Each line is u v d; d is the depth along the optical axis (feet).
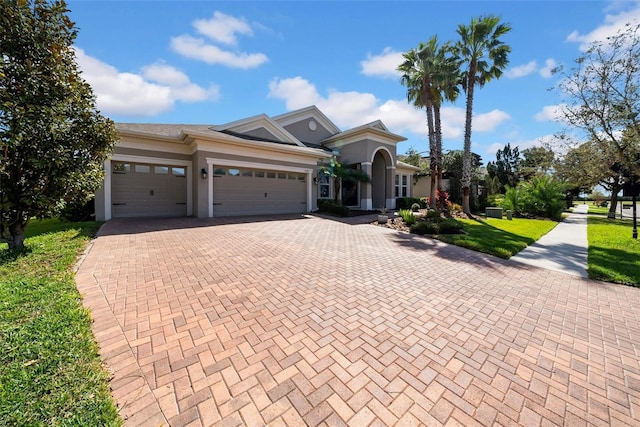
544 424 6.25
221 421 6.11
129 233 27.73
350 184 65.51
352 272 17.22
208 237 26.45
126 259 18.48
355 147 62.59
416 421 6.24
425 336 9.93
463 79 54.08
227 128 46.62
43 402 6.19
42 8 17.37
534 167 73.97
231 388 7.11
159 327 10.03
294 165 50.37
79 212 38.40
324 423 6.13
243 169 44.70
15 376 6.91
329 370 7.91
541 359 8.77
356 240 27.63
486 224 43.29
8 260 17.06
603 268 18.75
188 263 17.94
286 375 7.64
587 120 38.50
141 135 38.75
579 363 8.62
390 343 9.40
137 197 40.32
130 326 10.03
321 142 68.90
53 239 23.66
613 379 7.88
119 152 38.34
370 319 11.09
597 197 96.63
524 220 51.11
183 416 6.22
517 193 58.90
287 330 10.05
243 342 9.21
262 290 13.79
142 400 6.61
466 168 54.70
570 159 58.65
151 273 15.83
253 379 7.46
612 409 6.75
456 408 6.64
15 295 11.79
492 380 7.69
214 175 41.52
